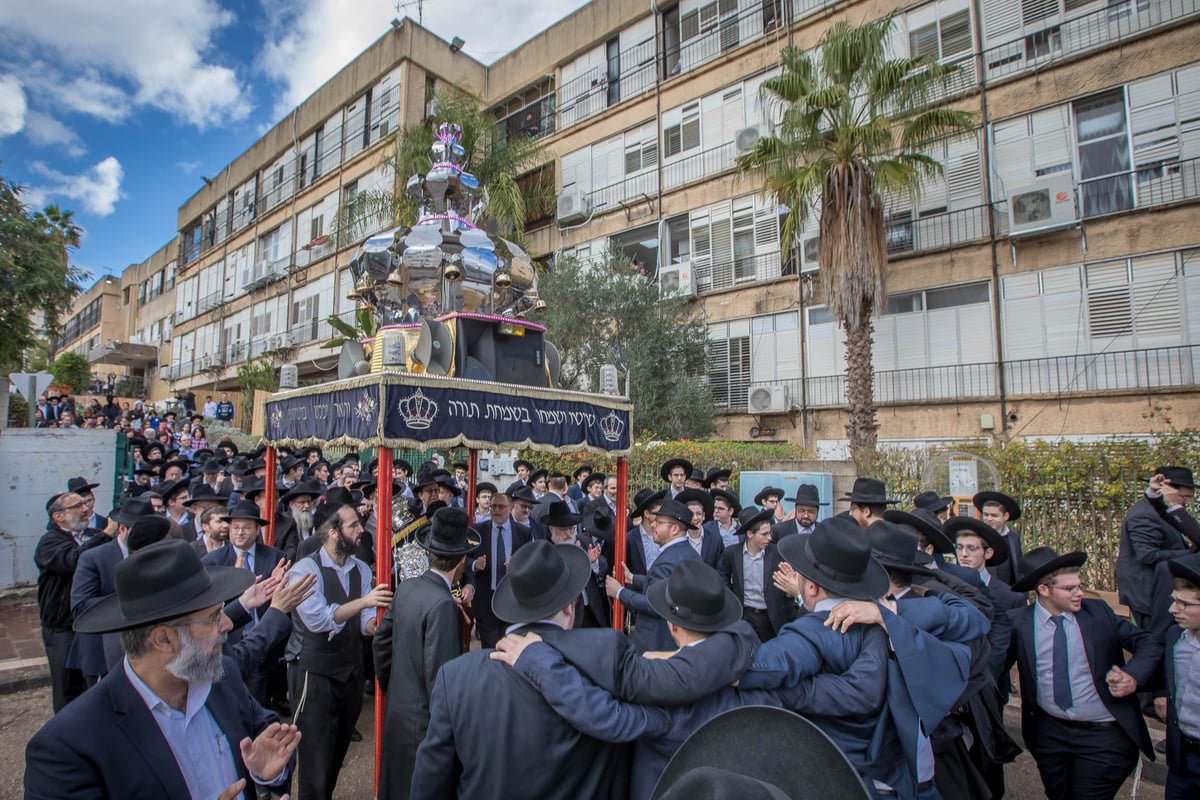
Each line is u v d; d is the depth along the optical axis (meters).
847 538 2.58
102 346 41.72
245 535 4.49
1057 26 13.90
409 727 3.16
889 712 2.43
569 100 23.11
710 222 19.02
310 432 4.53
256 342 31.78
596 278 17.70
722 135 18.98
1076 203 13.31
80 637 4.43
